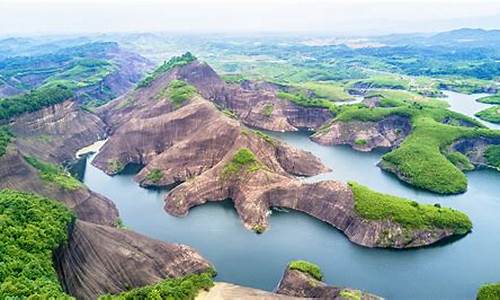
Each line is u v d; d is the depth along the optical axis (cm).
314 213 16088
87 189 16625
